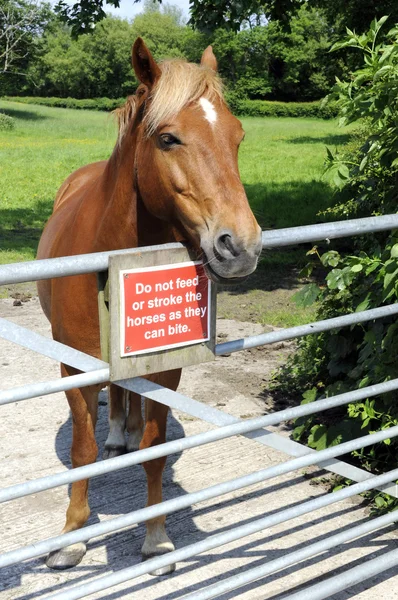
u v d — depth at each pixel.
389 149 3.29
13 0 43.25
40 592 2.66
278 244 2.16
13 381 4.85
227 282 2.00
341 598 2.64
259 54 57.12
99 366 1.91
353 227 2.35
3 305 6.76
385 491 2.69
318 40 57.50
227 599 2.63
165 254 1.95
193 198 2.07
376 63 3.15
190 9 8.64
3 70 43.75
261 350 5.76
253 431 2.30
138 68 2.33
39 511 3.26
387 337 3.18
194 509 3.30
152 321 1.95
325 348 4.24
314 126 41.91
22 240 9.64
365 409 3.29
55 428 4.18
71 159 20.45
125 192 2.49
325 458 2.42
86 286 2.57
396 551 2.59
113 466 1.92
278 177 18.05
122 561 2.88
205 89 2.15
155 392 2.04
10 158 20.23
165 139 2.11
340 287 3.09
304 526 3.17
